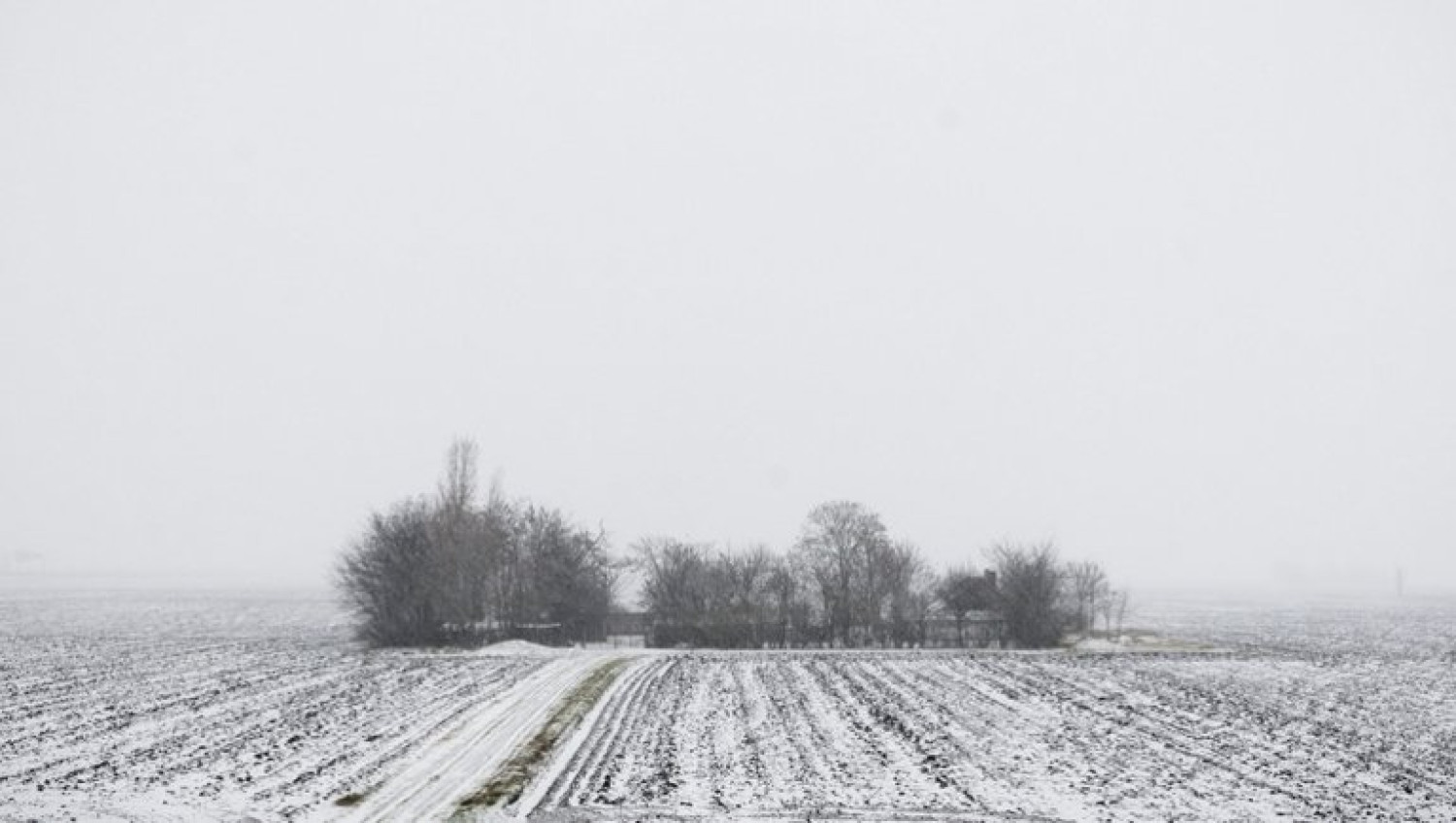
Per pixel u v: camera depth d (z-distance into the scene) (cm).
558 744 2742
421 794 2209
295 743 2717
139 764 2470
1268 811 2191
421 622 5925
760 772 2488
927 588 6500
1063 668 4694
